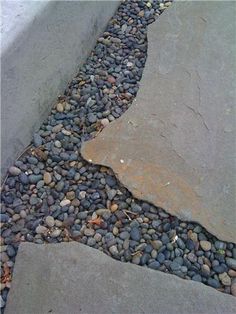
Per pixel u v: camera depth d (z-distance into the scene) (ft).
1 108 6.35
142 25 9.12
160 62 8.39
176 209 6.49
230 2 9.44
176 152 7.11
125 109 7.73
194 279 5.94
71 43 7.83
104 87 8.05
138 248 6.18
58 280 5.82
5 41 6.21
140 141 7.23
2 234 6.30
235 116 7.61
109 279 5.83
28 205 6.60
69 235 6.31
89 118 7.57
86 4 7.98
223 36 8.80
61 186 6.75
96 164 6.97
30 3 6.75
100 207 6.58
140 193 6.64
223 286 5.91
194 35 8.81
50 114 7.68
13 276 5.88
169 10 9.30
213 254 6.18
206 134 7.36
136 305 5.61
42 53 7.02
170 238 6.30
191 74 8.18
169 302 5.64
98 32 8.81
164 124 7.45
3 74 6.21
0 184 6.74
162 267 6.03
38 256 6.04
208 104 7.75
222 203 6.58
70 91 8.02
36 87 7.08
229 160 7.06
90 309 5.59
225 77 8.15
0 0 6.72
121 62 8.47
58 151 7.16
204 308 5.60
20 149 7.08
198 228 6.38
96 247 6.21
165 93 7.90
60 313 5.56
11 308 5.63
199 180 6.81
